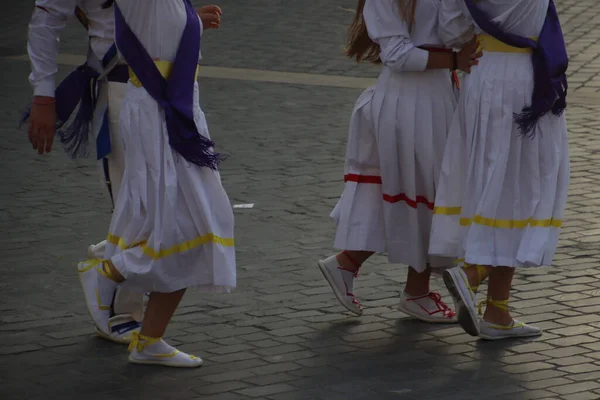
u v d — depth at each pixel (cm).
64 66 2016
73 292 963
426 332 867
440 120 845
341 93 1814
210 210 758
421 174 855
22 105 1741
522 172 819
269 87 1858
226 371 784
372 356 813
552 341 839
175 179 750
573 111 1656
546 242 818
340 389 748
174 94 752
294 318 898
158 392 746
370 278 999
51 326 880
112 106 803
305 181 1334
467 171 824
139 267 754
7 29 2439
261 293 959
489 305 848
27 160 1434
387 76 858
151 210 754
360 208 877
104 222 1181
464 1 805
